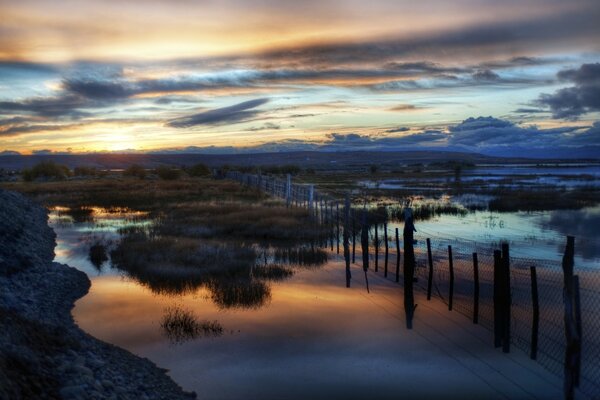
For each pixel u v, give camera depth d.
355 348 9.95
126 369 8.61
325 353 9.73
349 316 11.88
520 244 20.73
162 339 10.42
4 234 18.19
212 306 12.70
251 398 7.98
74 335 9.98
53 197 43.84
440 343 10.16
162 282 14.91
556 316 11.41
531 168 154.75
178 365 9.19
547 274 15.34
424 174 101.88
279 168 106.44
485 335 10.53
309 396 8.05
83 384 7.03
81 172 95.62
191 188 53.47
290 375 8.80
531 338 10.06
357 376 8.76
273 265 17.12
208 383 8.48
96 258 18.19
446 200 40.44
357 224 23.77
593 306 12.01
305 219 26.56
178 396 7.85
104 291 14.09
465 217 29.84
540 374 8.70
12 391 5.84
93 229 26.42
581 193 43.00
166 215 31.02
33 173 75.12
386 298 13.36
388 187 56.50
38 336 8.51
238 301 13.02
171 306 12.66
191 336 10.59
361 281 15.31
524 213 31.64
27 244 18.97
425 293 13.74
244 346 10.05
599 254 18.50
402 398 7.97
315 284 14.95
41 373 6.92
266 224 24.64
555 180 69.44
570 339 7.39
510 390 8.17
